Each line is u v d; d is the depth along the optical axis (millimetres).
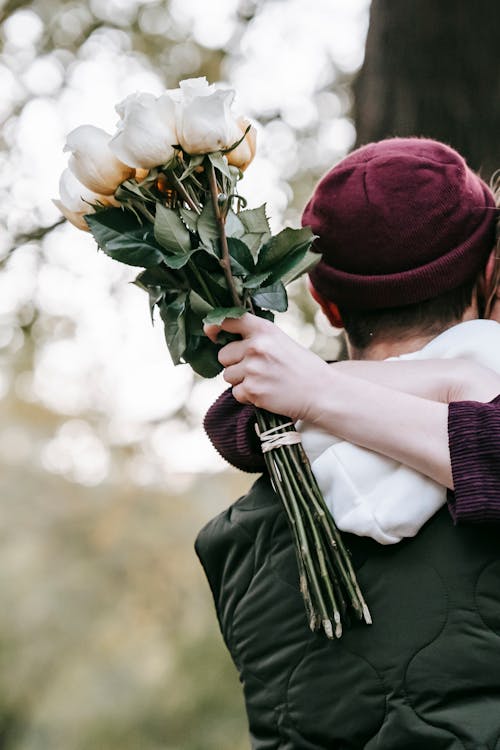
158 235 1442
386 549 1401
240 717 10422
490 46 3016
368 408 1404
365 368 1497
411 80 3035
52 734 13195
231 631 1563
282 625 1480
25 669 14039
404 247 1503
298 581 1483
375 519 1368
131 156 1421
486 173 2980
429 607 1356
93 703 12953
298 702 1444
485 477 1326
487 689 1316
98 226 1488
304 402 1427
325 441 1450
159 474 9016
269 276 1477
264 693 1496
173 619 12219
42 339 4711
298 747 1444
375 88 3082
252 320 1463
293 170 4695
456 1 3018
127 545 12609
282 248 1468
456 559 1359
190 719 10641
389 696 1362
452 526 1376
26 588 14633
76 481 14609
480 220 1528
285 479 1445
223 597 1592
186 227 1481
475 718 1303
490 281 1553
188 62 4918
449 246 1507
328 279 1574
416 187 1505
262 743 1509
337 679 1407
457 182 1515
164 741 11320
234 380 1477
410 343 1558
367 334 1580
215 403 1597
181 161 1472
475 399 1437
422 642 1351
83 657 14031
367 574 1402
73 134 1454
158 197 1508
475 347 1494
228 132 1419
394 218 1502
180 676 10734
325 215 1562
